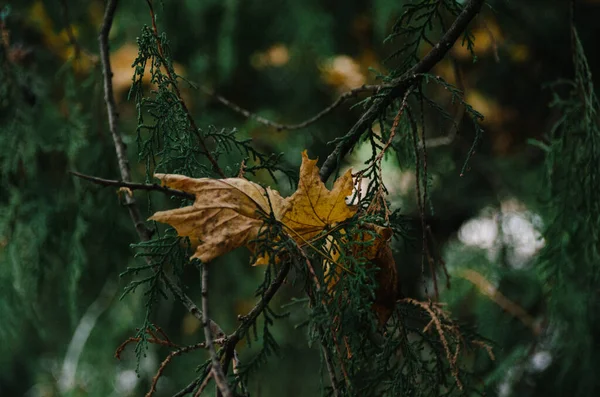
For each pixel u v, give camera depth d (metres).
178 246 1.10
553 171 1.66
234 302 2.22
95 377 2.27
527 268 2.19
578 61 1.45
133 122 2.09
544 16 2.33
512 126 2.44
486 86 2.41
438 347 1.15
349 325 1.09
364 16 2.32
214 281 2.21
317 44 2.23
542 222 2.12
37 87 2.04
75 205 1.88
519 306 2.12
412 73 1.14
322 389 1.10
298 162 2.19
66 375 2.27
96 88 1.82
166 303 2.23
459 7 1.21
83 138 1.86
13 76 1.84
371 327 1.10
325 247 1.07
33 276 1.86
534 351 1.99
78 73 2.28
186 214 1.04
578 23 2.32
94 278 2.06
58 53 2.31
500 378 1.88
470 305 2.22
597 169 1.45
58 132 2.13
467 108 1.12
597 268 1.54
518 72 2.40
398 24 1.21
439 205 2.34
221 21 2.29
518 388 2.06
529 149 2.43
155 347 2.25
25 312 1.96
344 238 1.08
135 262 1.93
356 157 2.17
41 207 1.86
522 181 2.32
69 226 1.88
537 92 2.42
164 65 1.13
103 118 1.89
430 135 2.36
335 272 1.07
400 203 2.27
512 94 2.43
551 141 1.65
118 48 2.23
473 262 2.18
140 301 2.15
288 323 2.26
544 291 2.12
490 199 2.36
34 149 1.85
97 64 1.82
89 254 1.93
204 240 1.03
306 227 1.07
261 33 2.31
